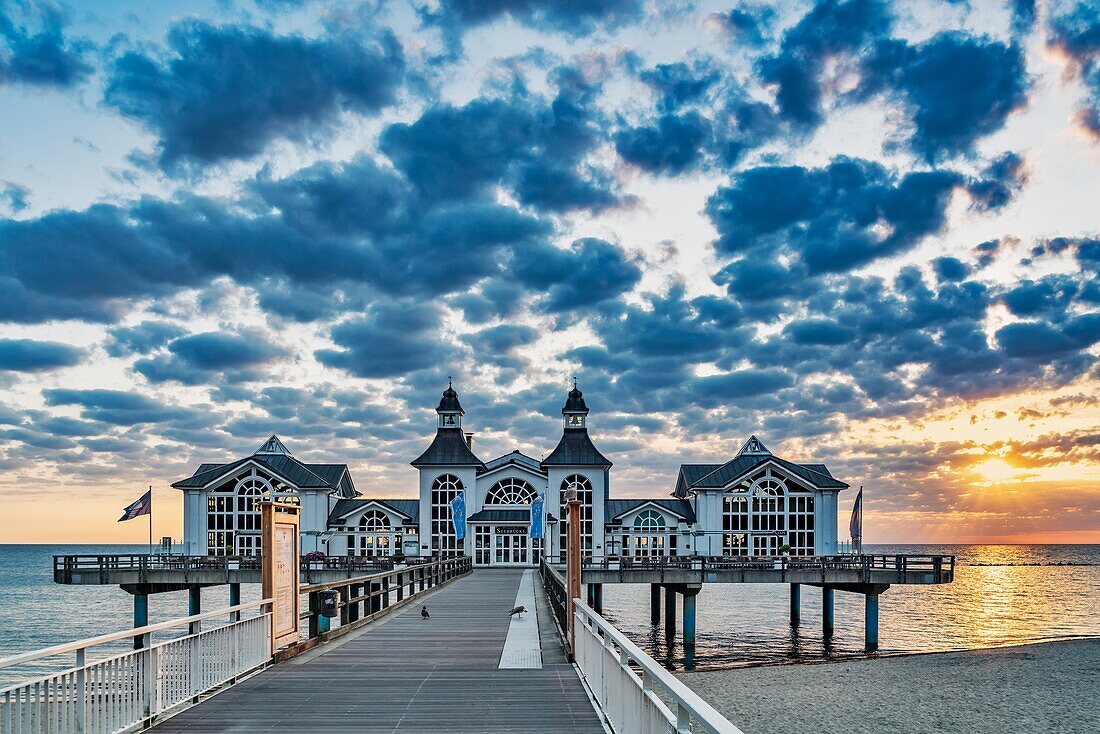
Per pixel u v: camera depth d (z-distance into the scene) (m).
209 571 43.59
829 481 60.47
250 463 60.53
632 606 66.50
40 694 8.18
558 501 62.47
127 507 49.00
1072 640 44.50
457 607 26.66
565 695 12.12
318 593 17.88
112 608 73.62
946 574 42.03
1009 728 24.30
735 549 59.94
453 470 63.31
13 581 118.88
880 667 33.47
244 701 11.65
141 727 10.05
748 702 27.08
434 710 11.13
